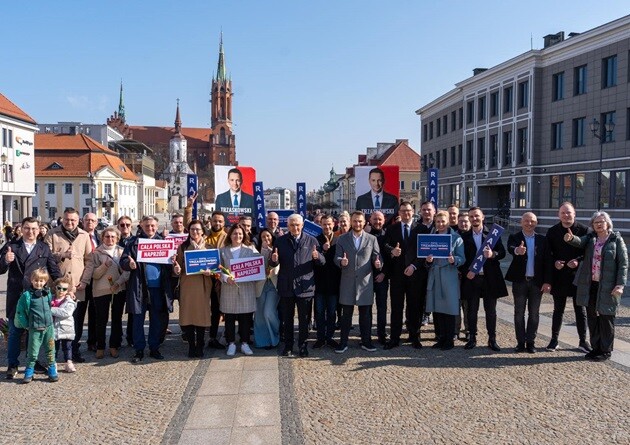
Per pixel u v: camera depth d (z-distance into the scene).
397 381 7.06
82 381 7.23
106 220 52.75
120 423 5.80
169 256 8.24
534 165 40.03
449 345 8.66
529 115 40.41
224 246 8.74
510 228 42.19
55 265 7.81
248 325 8.65
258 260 8.45
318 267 8.84
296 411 6.07
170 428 5.65
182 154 124.75
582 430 5.50
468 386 6.84
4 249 7.52
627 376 7.16
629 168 32.34
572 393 6.54
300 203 13.72
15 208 53.53
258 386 6.93
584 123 36.09
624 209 32.78
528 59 40.12
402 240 8.96
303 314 8.32
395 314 8.82
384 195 12.55
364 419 5.83
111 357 8.45
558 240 8.32
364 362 7.98
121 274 8.31
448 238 8.40
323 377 7.27
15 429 5.68
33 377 7.42
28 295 7.12
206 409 6.16
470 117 49.12
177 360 8.24
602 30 33.69
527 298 8.47
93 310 8.84
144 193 94.44
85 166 74.25
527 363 7.82
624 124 32.75
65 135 77.44
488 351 8.52
